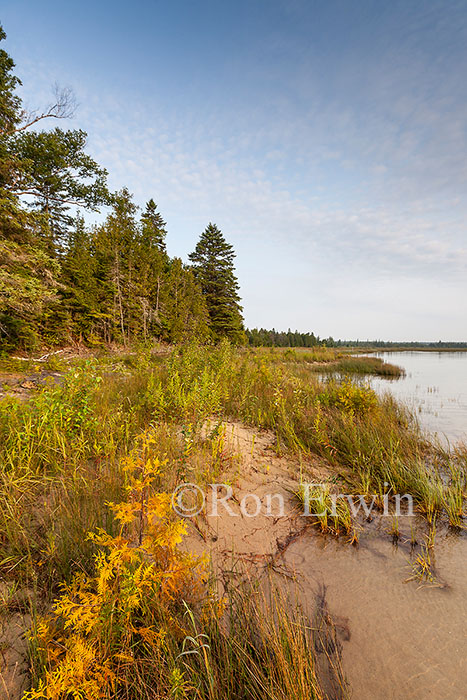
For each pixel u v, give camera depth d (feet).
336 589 7.56
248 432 18.39
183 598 6.49
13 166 48.44
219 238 135.64
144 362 34.24
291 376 33.27
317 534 9.78
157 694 4.69
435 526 10.40
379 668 5.69
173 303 95.35
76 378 15.02
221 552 8.62
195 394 17.63
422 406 32.07
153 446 13.10
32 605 5.65
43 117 51.26
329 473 14.30
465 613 6.88
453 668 5.70
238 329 128.57
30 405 14.02
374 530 10.12
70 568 6.70
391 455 15.05
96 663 4.58
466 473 14.28
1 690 4.62
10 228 39.34
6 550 7.29
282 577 7.89
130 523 8.37
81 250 69.87
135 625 5.69
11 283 37.88
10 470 10.21
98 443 12.67
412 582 7.82
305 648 5.82
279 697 4.83
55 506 8.76
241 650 5.42
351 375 64.28
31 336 48.11
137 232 94.53
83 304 61.41
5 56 49.06
